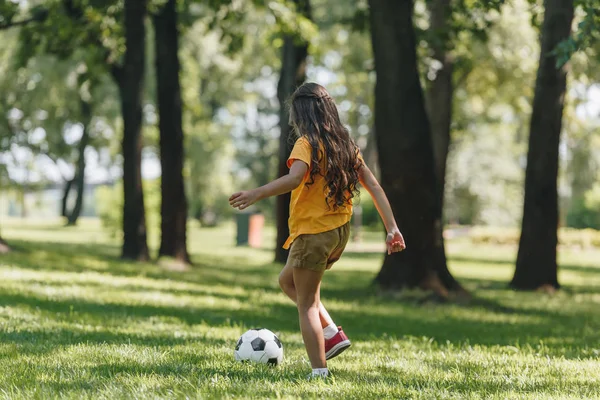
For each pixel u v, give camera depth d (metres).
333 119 6.25
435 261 18.70
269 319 13.35
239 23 26.44
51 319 10.64
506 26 28.39
